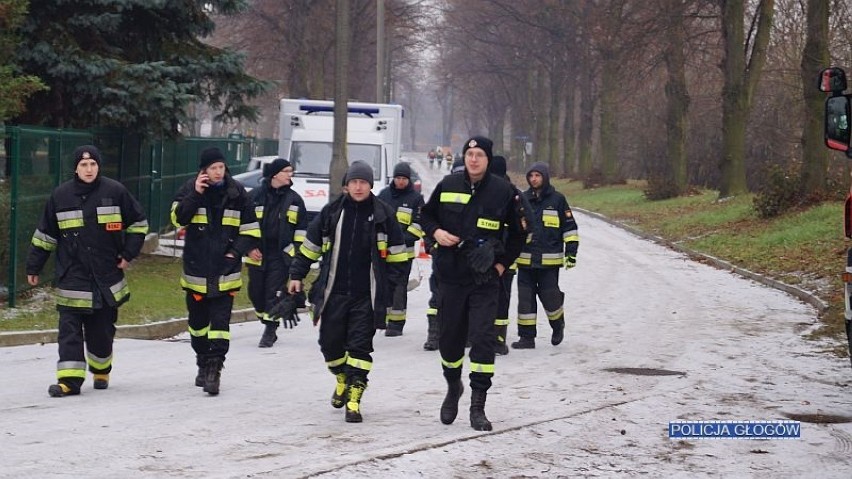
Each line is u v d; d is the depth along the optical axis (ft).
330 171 82.84
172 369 42.68
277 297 47.98
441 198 31.94
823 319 59.72
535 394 38.11
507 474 27.35
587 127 233.55
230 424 32.24
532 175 49.03
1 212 56.70
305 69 197.88
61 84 71.72
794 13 170.19
